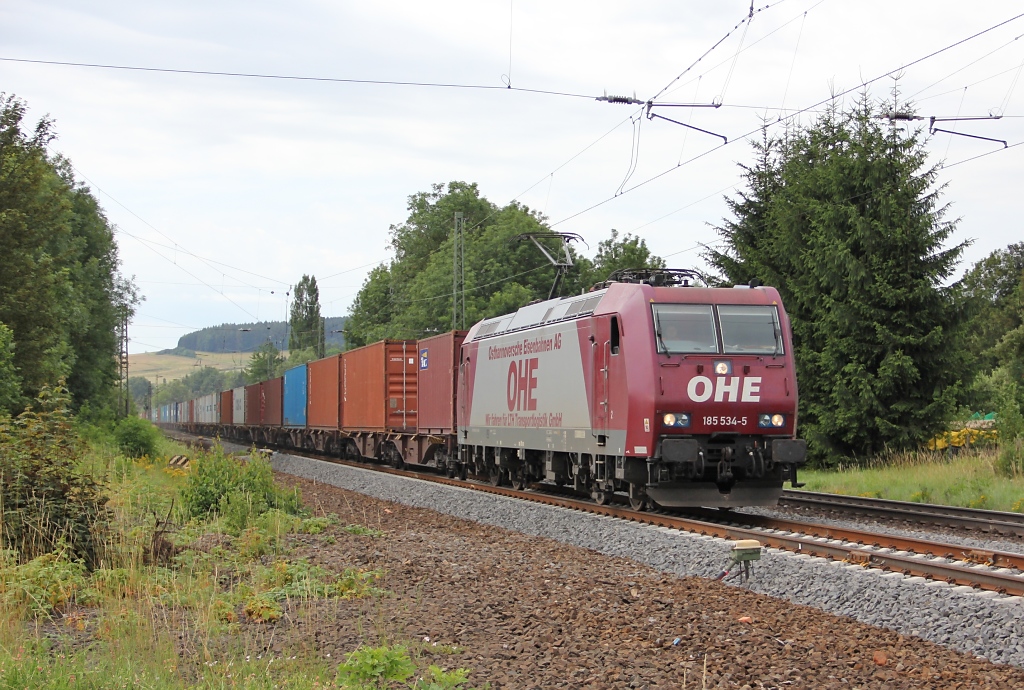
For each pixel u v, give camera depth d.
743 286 16.55
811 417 29.11
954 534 14.01
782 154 35.28
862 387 26.81
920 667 7.16
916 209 27.23
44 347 27.47
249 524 14.38
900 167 27.33
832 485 22.48
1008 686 6.66
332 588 10.29
